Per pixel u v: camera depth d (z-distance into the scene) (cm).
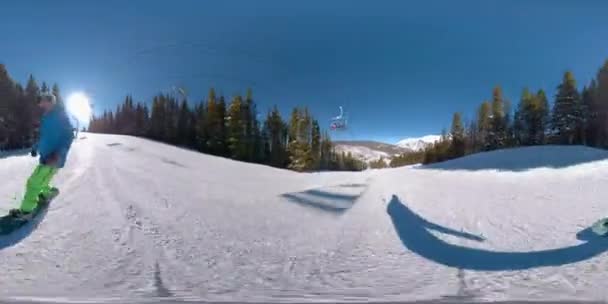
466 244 561
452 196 1004
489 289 378
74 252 467
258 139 4234
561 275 418
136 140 2967
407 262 476
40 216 584
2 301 327
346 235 600
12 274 400
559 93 4562
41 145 583
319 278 415
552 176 1616
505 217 747
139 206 679
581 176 1525
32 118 3519
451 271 442
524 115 5116
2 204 653
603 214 748
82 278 396
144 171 1173
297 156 4206
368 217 728
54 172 606
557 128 4609
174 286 380
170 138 3853
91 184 845
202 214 668
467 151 5956
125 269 425
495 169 2220
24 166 1172
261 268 445
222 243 530
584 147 3055
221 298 349
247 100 4066
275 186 1100
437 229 649
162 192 826
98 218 592
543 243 560
